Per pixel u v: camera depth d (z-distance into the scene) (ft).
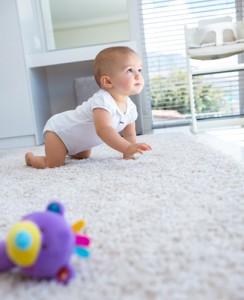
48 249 1.14
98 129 3.21
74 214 1.87
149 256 1.28
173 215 1.70
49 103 8.30
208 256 1.25
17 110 6.80
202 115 8.34
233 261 1.20
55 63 6.80
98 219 1.74
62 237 1.18
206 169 2.65
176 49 8.27
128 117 3.63
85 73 8.20
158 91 8.42
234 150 3.77
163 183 2.34
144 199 2.02
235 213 1.65
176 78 8.36
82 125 3.43
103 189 2.34
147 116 8.35
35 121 6.85
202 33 6.36
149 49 8.34
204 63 8.13
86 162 3.58
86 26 8.00
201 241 1.38
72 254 1.27
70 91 8.29
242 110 8.27
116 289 1.10
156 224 1.60
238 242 1.34
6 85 6.72
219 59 7.51
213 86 8.21
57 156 3.51
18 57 6.61
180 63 8.30
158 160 3.23
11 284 1.20
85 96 6.44
